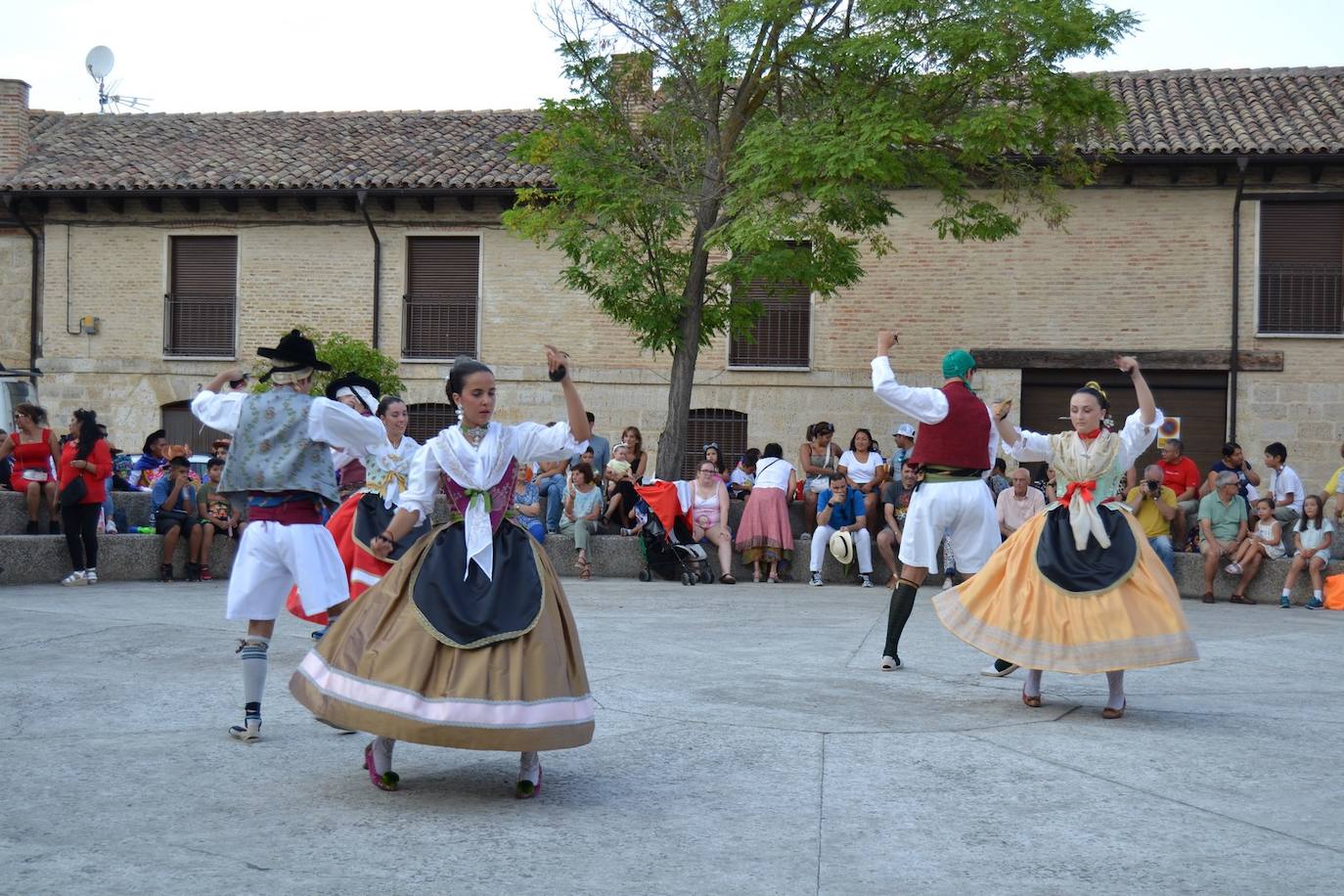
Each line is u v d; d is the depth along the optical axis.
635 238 18.70
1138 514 14.88
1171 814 4.89
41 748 5.75
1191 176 21.62
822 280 17.81
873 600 13.24
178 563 14.53
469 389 5.02
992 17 15.96
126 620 10.10
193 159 24.67
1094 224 21.91
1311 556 13.96
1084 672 6.62
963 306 22.28
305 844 4.36
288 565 6.18
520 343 23.67
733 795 5.09
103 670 7.83
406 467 7.95
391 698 4.70
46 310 24.72
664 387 23.28
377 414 8.04
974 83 16.41
